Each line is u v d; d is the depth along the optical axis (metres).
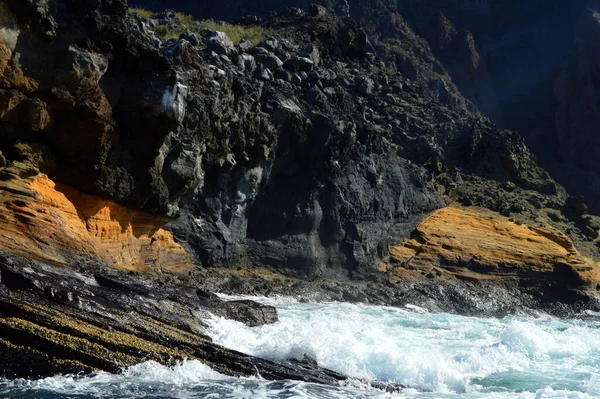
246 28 39.88
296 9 42.69
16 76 19.19
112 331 14.38
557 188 40.81
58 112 20.02
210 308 17.78
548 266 33.78
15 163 18.66
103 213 21.06
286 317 20.70
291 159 29.53
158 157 22.23
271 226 28.75
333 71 35.75
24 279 14.19
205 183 26.73
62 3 20.47
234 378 14.60
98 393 12.95
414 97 40.72
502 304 31.72
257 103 27.56
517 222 35.56
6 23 18.88
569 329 25.02
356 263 30.33
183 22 38.53
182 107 21.59
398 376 16.12
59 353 13.52
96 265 18.33
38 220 17.88
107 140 20.52
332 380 15.28
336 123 29.80
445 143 38.91
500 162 39.84
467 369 17.36
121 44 21.19
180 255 25.28
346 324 20.16
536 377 17.17
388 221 32.16
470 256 32.75
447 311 30.14
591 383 16.70
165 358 14.37
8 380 13.20
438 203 34.72
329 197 30.03
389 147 33.41
